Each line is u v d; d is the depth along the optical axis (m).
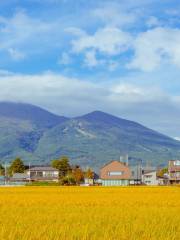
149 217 34.00
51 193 83.25
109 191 92.38
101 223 29.91
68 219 32.31
